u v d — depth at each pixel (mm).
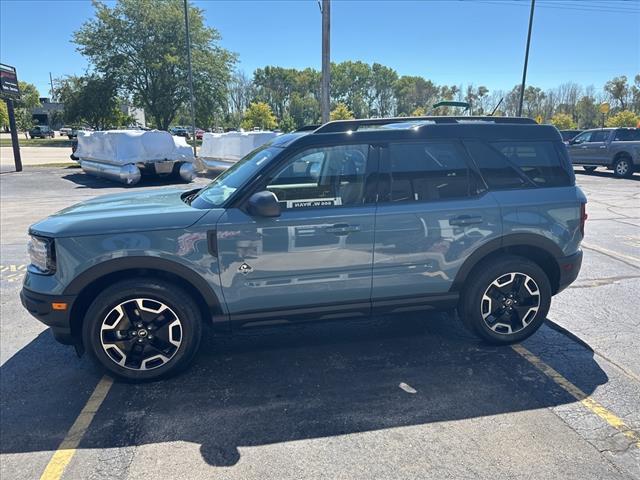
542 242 3660
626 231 8141
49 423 2885
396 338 4016
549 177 3721
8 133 72562
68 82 42500
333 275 3367
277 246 3229
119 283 3135
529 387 3221
